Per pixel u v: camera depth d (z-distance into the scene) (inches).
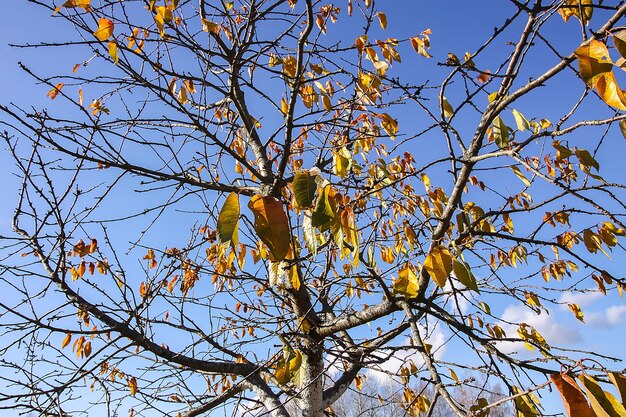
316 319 161.0
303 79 150.9
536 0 94.9
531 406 93.8
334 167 151.1
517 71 105.3
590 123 90.6
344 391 173.2
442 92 127.8
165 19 122.9
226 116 186.5
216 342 177.9
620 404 56.5
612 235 129.4
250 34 168.7
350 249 97.2
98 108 159.5
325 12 161.5
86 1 106.0
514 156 102.0
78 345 161.8
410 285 102.1
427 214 175.9
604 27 76.0
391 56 146.4
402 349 117.3
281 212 69.2
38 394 133.5
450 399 94.6
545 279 172.7
